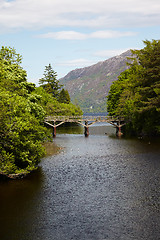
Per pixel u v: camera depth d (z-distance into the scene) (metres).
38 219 14.88
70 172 24.47
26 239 12.91
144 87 47.47
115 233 13.34
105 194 18.50
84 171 24.78
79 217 15.05
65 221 14.61
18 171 22.19
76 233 13.38
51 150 37.38
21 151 22.28
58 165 27.41
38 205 16.77
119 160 29.38
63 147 40.38
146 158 29.88
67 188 19.89
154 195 18.09
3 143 21.28
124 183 20.81
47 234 13.33
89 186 20.28
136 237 12.98
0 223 14.48
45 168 26.09
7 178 22.20
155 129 47.47
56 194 18.64
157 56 44.59
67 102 109.56
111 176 22.88
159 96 42.38
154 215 15.17
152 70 44.44
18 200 17.59
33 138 24.55
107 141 46.69
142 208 16.09
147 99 48.16
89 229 13.73
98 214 15.40
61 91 108.44
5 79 27.52
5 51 36.16
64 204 16.88
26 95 30.53
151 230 13.59
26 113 24.00
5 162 20.95
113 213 15.48
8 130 20.95
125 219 14.75
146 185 20.19
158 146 37.94
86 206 16.52
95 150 36.91
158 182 20.81
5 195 18.55
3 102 21.55
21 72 33.19
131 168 25.47
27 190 19.47
